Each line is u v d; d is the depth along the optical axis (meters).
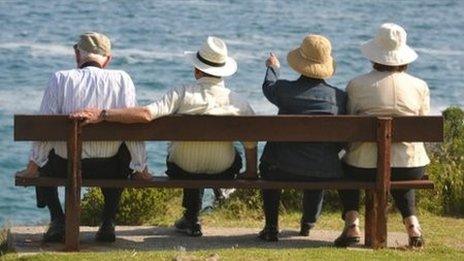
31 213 49.38
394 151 18.92
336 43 133.62
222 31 141.25
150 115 18.45
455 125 31.05
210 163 19.27
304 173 18.92
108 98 18.89
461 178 25.08
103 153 18.81
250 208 24.36
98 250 18.78
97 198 23.55
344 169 19.38
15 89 92.44
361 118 18.69
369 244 19.36
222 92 19.14
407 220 19.38
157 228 21.23
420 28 152.75
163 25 145.50
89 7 160.25
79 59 19.33
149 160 57.22
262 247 19.28
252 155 19.17
